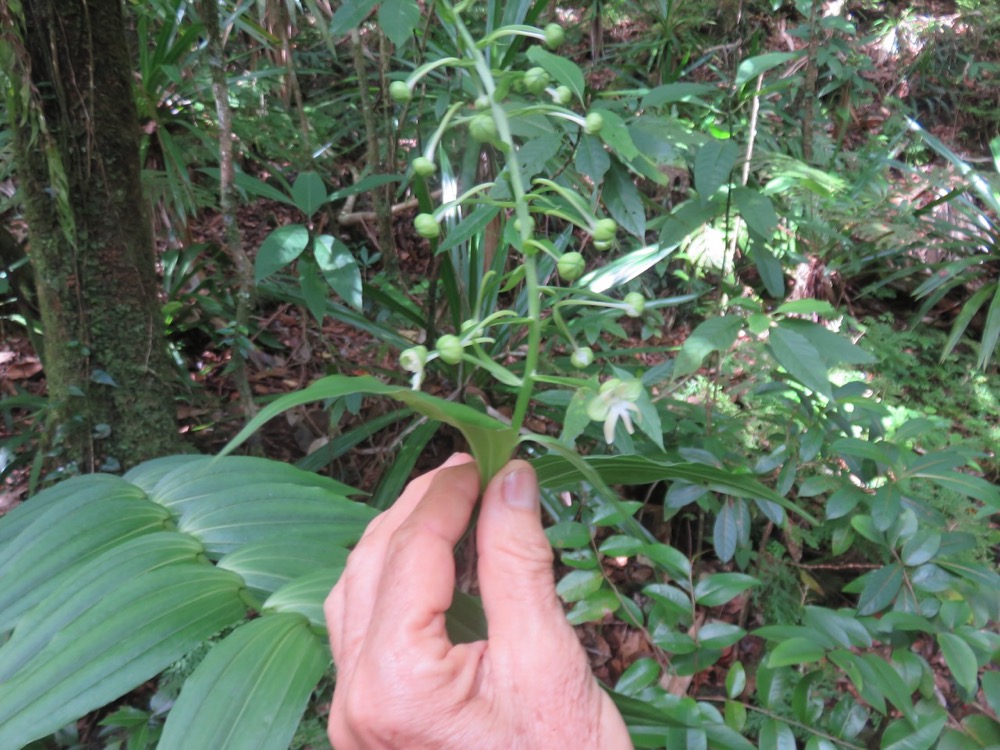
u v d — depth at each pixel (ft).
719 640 1.93
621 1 5.54
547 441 0.97
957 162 4.50
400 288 3.70
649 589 2.02
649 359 3.92
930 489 3.07
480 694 0.98
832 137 5.63
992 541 2.63
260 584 1.43
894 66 6.74
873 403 2.50
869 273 4.90
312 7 3.36
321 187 2.49
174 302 3.45
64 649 1.21
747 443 3.21
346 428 3.33
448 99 3.06
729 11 3.85
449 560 1.04
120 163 2.33
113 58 2.24
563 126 2.09
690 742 1.75
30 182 2.25
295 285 3.39
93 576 1.39
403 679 0.96
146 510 1.63
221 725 1.09
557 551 2.92
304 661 1.19
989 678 1.77
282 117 4.75
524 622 1.02
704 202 2.33
